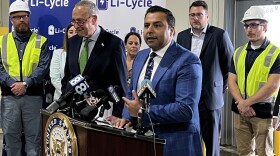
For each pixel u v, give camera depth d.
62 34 4.23
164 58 2.24
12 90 3.98
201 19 3.86
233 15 5.81
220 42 3.86
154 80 2.21
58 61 4.00
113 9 4.18
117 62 3.07
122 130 1.94
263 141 3.50
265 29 3.55
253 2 5.64
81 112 2.05
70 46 3.15
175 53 2.23
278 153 4.46
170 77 2.19
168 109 2.10
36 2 4.25
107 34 3.11
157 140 1.98
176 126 2.19
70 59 3.10
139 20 4.15
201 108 3.86
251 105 3.50
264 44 3.54
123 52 3.14
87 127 1.82
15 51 4.06
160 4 4.08
